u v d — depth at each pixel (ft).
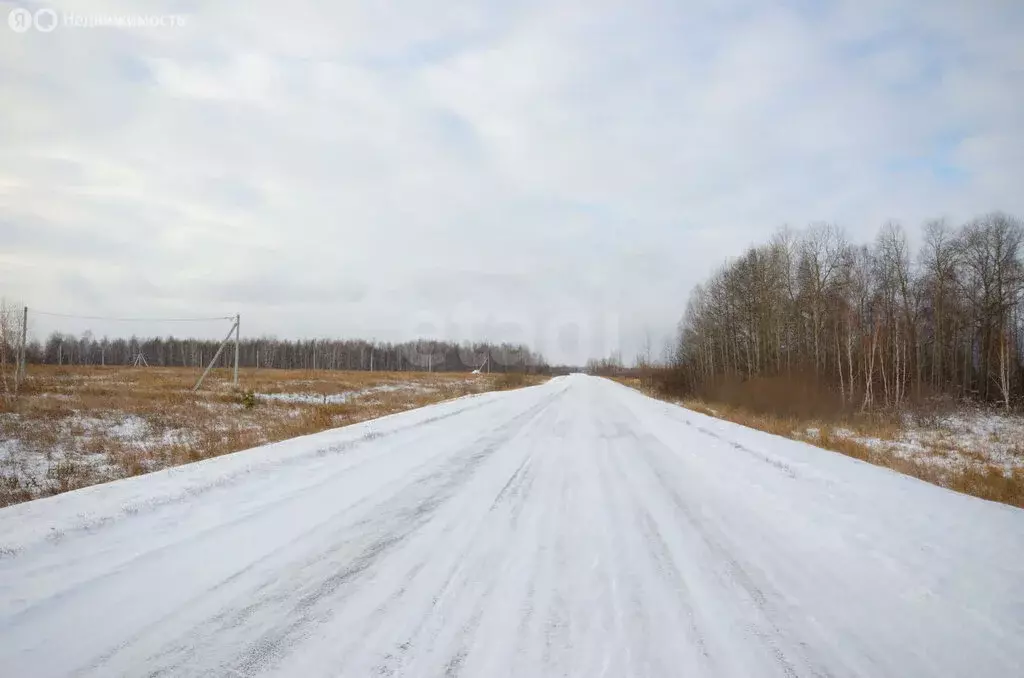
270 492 21.68
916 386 105.29
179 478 22.68
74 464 33.68
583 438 40.70
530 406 72.69
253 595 12.59
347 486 23.24
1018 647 10.66
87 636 10.61
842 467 27.89
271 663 9.77
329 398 93.15
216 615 11.57
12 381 83.10
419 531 17.66
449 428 44.45
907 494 22.41
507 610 12.08
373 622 11.39
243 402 70.33
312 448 30.45
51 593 12.36
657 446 36.78
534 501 21.81
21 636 10.53
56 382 92.53
